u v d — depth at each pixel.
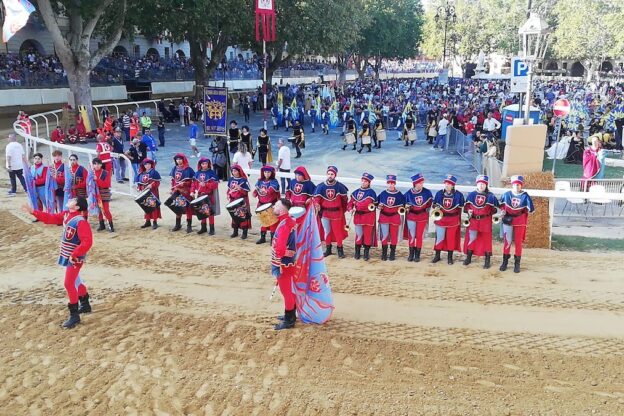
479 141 22.23
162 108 37.59
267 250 11.59
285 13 39.12
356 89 55.56
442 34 88.31
